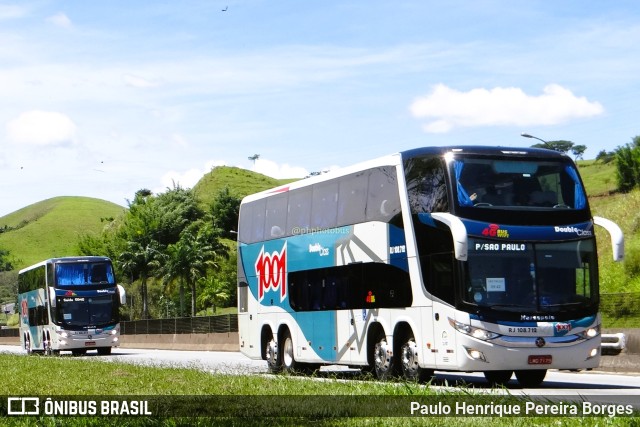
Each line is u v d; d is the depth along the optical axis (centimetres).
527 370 2362
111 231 15525
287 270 2902
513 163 2239
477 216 2177
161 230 14225
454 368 2139
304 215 2814
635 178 9225
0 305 18188
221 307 13025
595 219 2270
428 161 2275
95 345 5159
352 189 2566
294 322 2847
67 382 2466
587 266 2212
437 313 2192
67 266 5250
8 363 3697
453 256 2152
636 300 3550
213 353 5275
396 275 2345
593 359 2180
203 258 12662
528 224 2195
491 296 2141
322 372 2938
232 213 17300
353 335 2530
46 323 5328
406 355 2325
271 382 2183
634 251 4872
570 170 2273
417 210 2278
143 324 6788
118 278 13650
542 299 2161
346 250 2573
